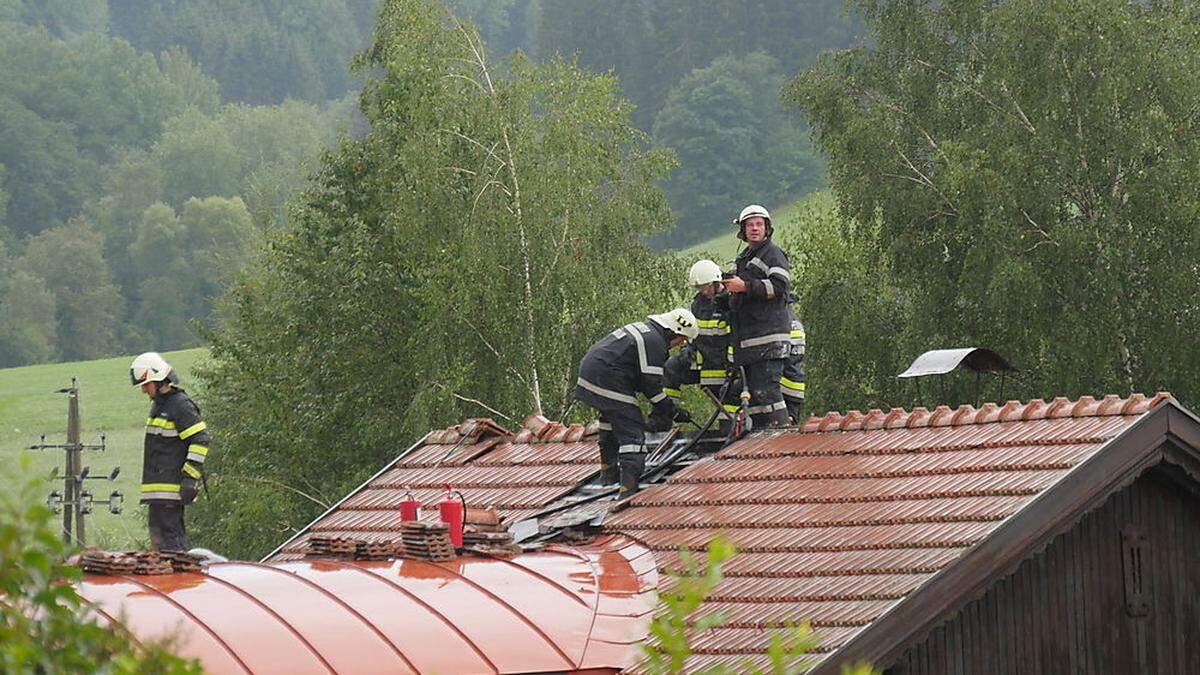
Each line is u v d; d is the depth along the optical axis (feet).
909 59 293.23
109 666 31.14
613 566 106.11
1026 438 103.55
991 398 270.46
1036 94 262.06
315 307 321.93
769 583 95.66
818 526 101.81
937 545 92.07
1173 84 252.62
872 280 299.99
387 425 310.24
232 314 445.78
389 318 317.83
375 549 110.63
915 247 277.44
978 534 91.25
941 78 288.71
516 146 296.71
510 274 290.56
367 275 314.35
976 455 104.42
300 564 108.78
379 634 93.71
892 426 116.26
